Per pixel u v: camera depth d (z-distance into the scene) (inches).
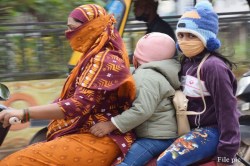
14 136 308.7
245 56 323.0
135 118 156.3
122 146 157.8
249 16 334.0
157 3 280.1
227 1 332.2
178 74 165.3
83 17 156.8
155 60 166.7
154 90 157.8
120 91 157.4
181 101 160.2
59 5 378.0
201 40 159.0
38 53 327.0
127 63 160.6
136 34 294.7
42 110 152.2
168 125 161.8
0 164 156.4
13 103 317.4
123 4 253.8
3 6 365.1
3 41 323.3
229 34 331.6
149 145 160.2
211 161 160.2
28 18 376.8
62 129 162.2
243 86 237.9
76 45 159.6
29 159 155.3
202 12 159.3
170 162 155.9
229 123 154.6
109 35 158.1
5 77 318.0
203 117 159.6
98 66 153.9
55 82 324.8
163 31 274.4
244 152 226.4
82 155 156.2
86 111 154.0
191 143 157.3
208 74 156.6
